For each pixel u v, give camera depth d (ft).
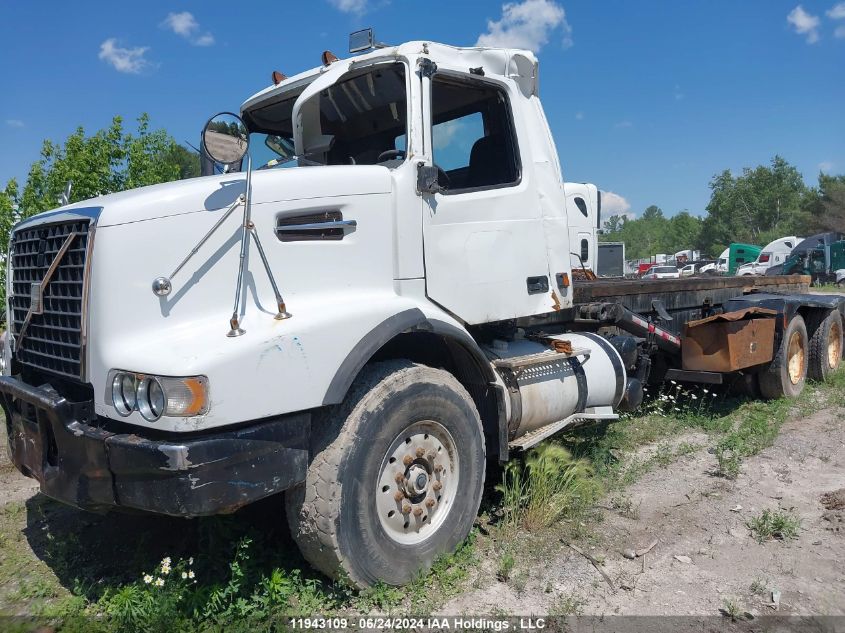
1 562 13.07
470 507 12.71
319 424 10.84
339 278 11.81
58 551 13.19
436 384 11.96
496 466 16.88
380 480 11.24
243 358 9.52
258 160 16.93
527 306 15.21
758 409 23.73
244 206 10.84
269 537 12.60
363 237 12.17
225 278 10.66
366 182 12.30
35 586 11.98
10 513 15.40
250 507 13.46
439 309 13.37
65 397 11.19
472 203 14.11
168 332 10.18
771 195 279.49
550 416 15.20
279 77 16.29
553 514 14.02
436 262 13.33
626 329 20.40
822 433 21.11
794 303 25.31
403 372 11.59
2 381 12.37
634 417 22.44
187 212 10.52
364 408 10.87
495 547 13.20
